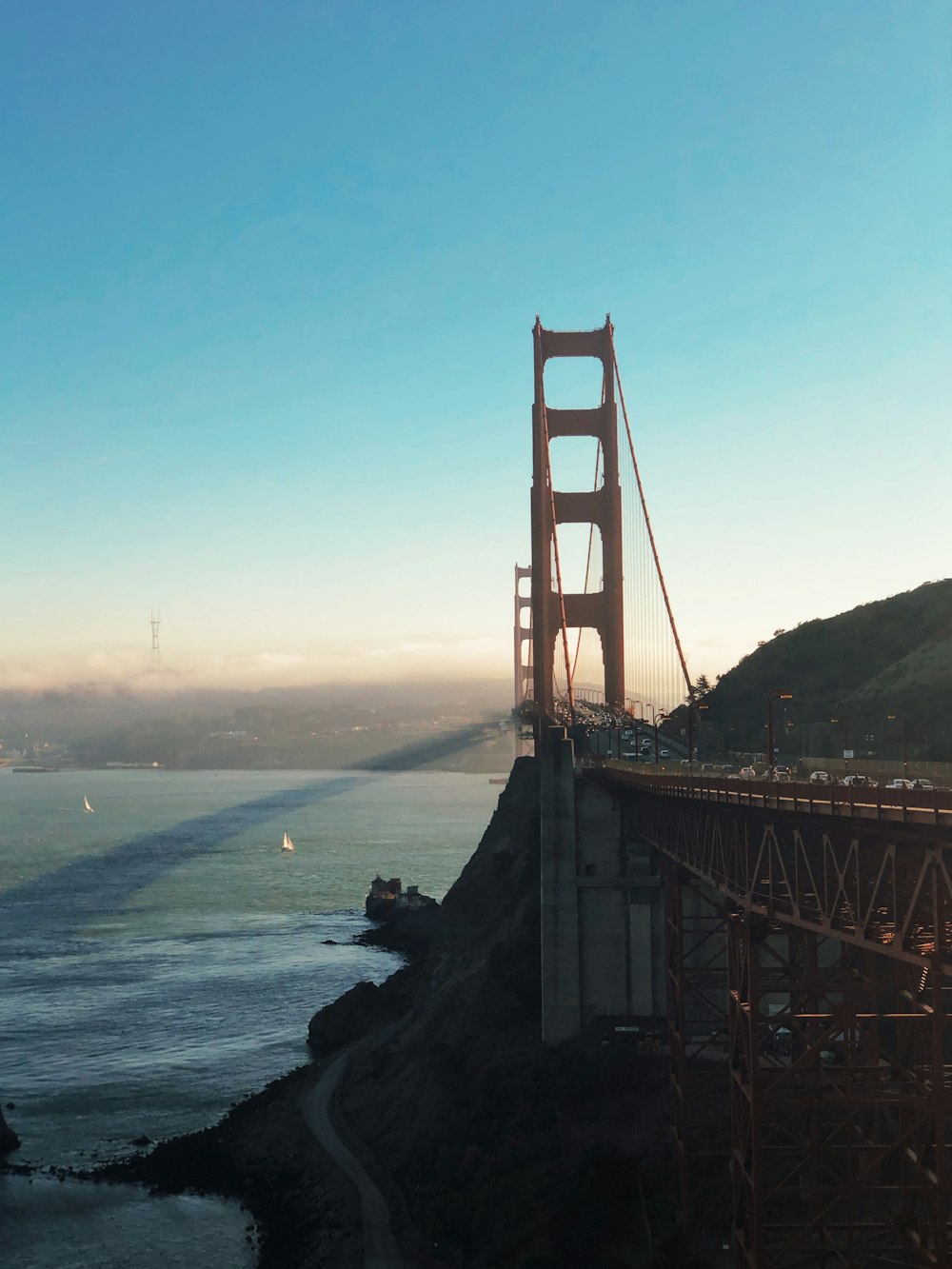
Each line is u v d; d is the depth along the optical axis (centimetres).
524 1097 7125
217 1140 7931
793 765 7406
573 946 8062
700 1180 5575
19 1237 6575
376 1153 7519
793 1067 4059
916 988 4231
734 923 4353
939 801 2842
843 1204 4578
